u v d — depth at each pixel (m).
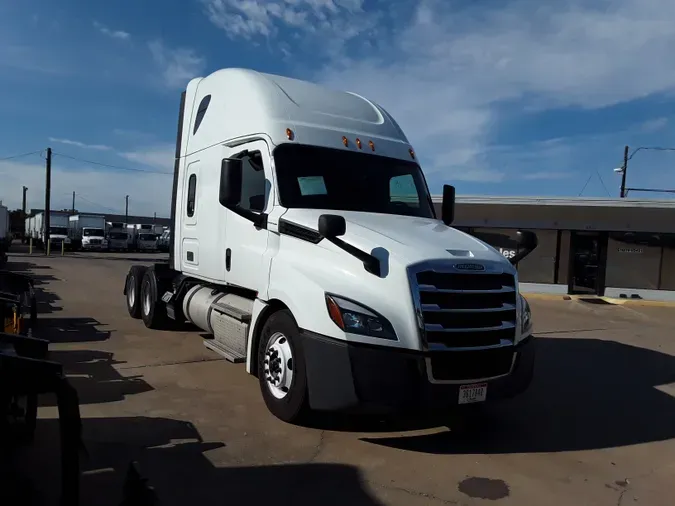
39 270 20.69
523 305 5.02
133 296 9.84
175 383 5.95
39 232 45.16
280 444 4.47
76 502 2.93
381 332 4.22
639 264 18.95
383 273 4.35
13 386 2.92
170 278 8.66
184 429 4.66
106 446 4.23
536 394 6.47
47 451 4.01
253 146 5.80
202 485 3.72
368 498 3.69
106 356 6.95
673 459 4.68
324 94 6.44
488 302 4.59
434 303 4.33
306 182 5.47
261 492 3.68
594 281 19.27
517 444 4.84
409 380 4.18
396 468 4.19
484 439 4.91
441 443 4.74
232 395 5.62
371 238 4.65
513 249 19.53
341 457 4.31
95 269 22.33
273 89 6.00
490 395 4.54
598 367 8.11
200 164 6.99
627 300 18.44
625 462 4.57
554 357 8.73
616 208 18.70
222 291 6.83
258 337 5.30
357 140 6.05
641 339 10.91
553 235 19.42
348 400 4.17
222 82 6.70
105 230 46.00
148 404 5.24
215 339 6.43
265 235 5.44
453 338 4.38
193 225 7.14
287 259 4.99
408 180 6.21
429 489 3.89
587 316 14.43
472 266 4.52
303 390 4.58
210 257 6.59
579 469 4.38
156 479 3.75
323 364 4.30
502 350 4.61
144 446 4.27
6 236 34.22
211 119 6.80
